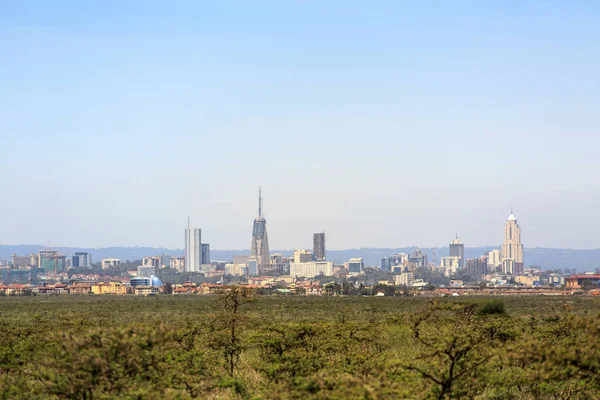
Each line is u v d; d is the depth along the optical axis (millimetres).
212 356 31328
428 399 22156
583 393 24766
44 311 112312
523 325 46625
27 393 25078
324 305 138000
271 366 27406
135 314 99750
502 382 24609
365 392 18688
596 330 20578
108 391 19750
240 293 34000
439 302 24734
